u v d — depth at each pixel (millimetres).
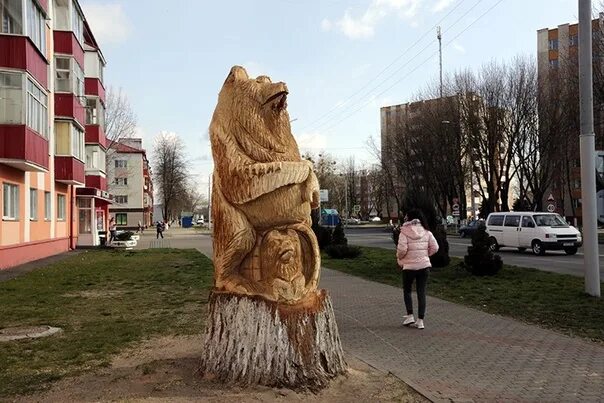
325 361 4773
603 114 26938
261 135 4824
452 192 44562
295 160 4980
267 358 4523
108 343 6871
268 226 4766
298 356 4566
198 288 12555
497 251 25094
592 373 5574
